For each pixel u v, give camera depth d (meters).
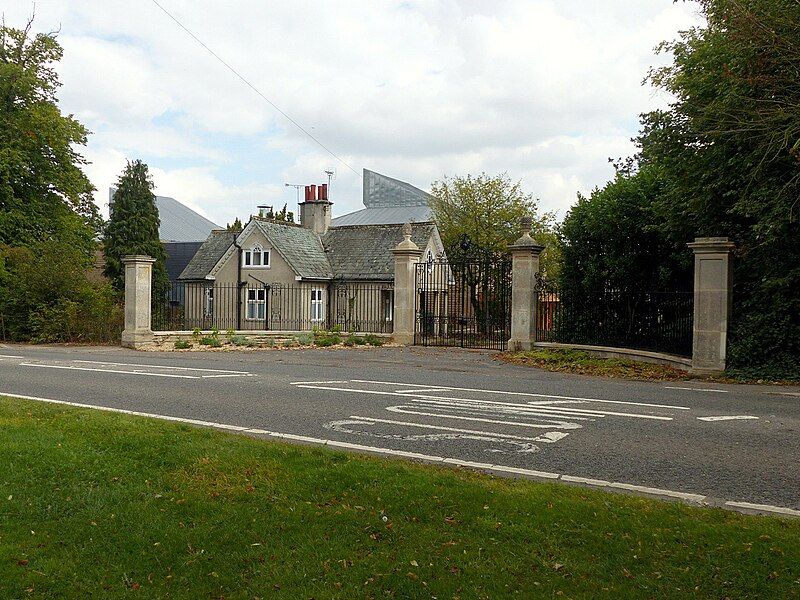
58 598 3.74
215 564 4.04
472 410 8.86
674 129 14.65
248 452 6.06
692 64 14.27
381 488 5.08
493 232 41.25
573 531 4.30
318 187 42.03
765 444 6.95
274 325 36.75
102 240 42.97
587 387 11.47
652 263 18.77
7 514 4.77
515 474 5.77
